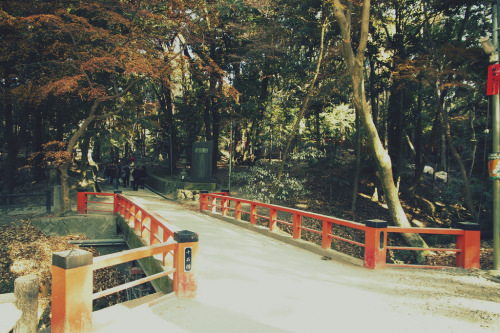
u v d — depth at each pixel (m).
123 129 19.70
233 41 22.41
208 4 17.59
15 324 3.33
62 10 12.24
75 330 3.37
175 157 28.23
